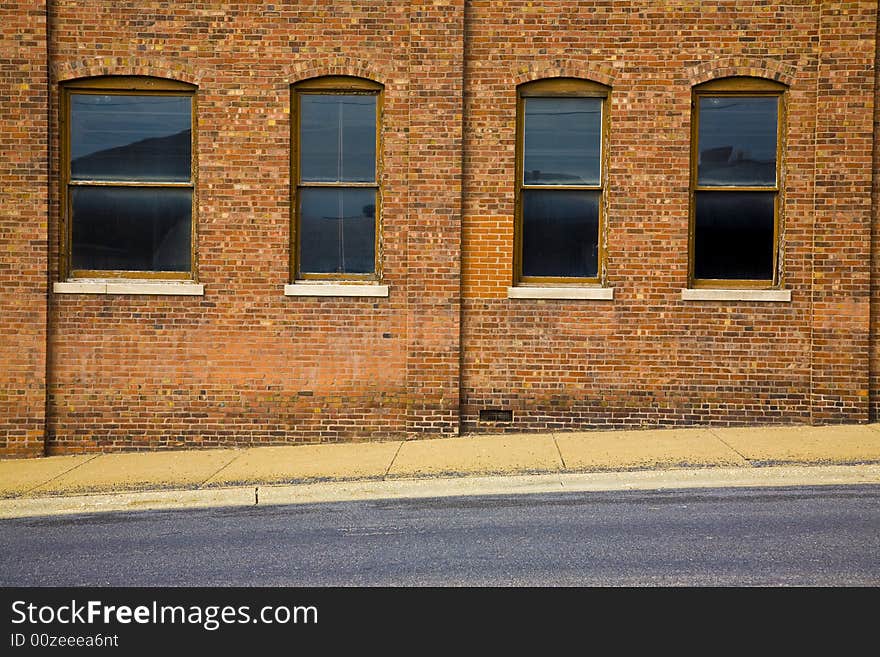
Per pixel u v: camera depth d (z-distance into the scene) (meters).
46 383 12.89
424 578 7.20
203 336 12.99
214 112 12.89
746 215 12.92
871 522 8.56
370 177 13.07
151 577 7.42
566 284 13.03
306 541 8.39
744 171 12.88
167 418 13.01
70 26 12.82
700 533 8.30
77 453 12.94
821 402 12.69
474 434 13.01
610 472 10.70
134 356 13.00
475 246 12.96
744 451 11.36
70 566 7.79
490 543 8.16
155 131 13.01
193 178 13.01
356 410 13.02
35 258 12.80
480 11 12.89
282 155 12.92
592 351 12.95
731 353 12.84
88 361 12.97
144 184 13.02
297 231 13.09
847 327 12.62
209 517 9.48
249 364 13.00
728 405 12.84
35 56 12.70
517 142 12.97
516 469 10.98
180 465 11.93
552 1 12.82
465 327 12.99
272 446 12.99
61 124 12.93
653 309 12.88
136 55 12.84
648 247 12.86
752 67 12.67
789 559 7.48
